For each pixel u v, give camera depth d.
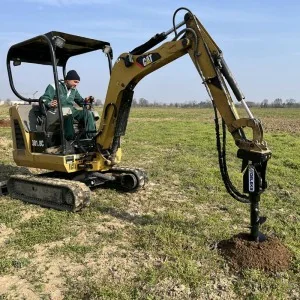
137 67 5.88
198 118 34.12
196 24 4.95
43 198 6.61
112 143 6.79
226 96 4.74
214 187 7.72
